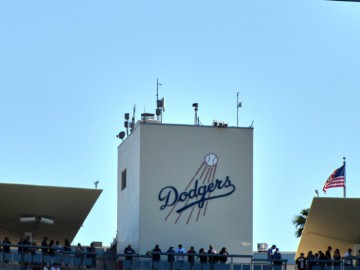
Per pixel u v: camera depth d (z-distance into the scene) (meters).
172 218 95.12
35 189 92.69
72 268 90.00
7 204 93.56
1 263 88.38
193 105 97.88
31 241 96.31
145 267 91.06
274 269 91.62
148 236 94.69
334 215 95.81
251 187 96.19
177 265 91.12
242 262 93.50
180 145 96.06
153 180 95.38
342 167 97.44
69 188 93.12
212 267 91.31
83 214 95.69
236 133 96.75
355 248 97.94
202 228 95.25
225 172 96.25
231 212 95.69
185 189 95.62
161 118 98.31
